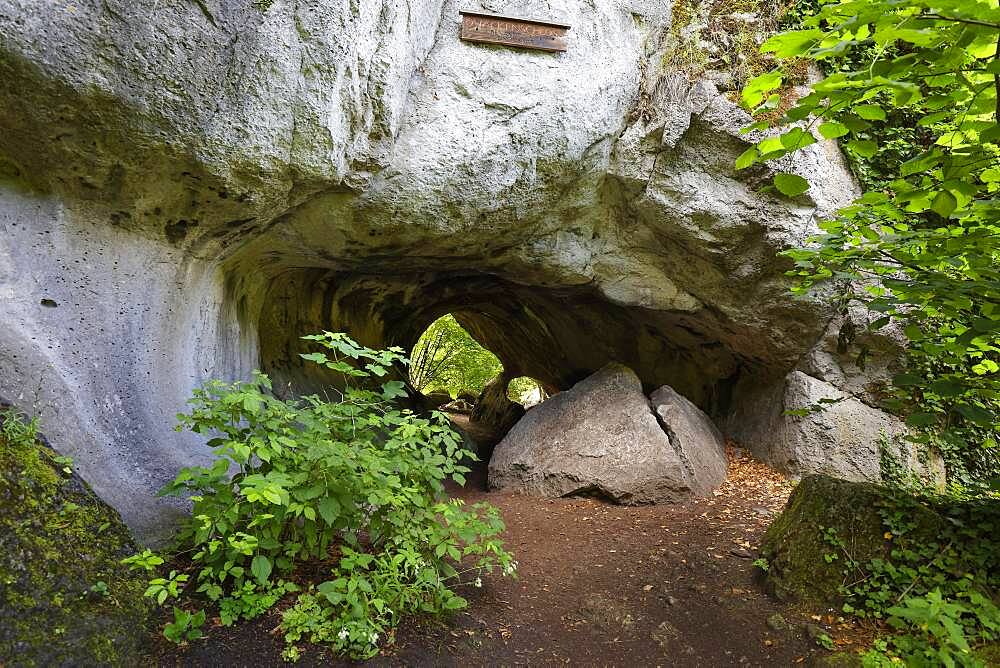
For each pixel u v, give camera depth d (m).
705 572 3.96
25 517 2.35
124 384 3.46
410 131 4.25
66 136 3.00
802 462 6.09
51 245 3.23
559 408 6.82
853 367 6.16
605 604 3.48
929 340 3.28
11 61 2.67
